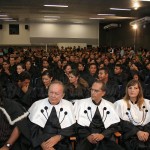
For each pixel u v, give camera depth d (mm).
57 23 24531
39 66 10844
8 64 8750
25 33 24594
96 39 25422
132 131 3938
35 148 3541
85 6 13203
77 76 5949
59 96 3699
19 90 5531
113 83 6418
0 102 2990
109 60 11992
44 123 3670
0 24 24078
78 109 3961
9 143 3000
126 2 11820
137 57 13188
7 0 11414
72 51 19344
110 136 3822
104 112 3941
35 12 15891
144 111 4141
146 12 15836
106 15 17641
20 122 3049
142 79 8484
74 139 3680
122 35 23375
